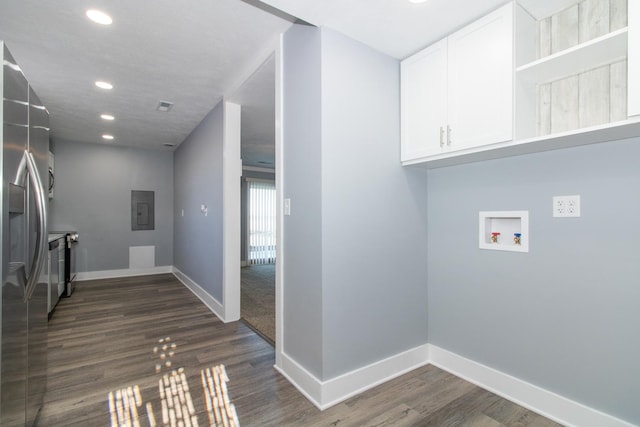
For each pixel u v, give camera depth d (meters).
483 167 2.15
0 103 1.24
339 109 1.98
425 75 2.12
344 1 1.69
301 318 2.11
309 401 1.96
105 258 5.68
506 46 1.70
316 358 1.96
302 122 2.07
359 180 2.08
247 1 1.92
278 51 2.29
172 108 3.81
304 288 2.07
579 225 1.73
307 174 2.03
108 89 3.23
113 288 4.92
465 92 1.89
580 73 1.70
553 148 1.79
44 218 1.67
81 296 4.45
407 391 2.07
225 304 3.41
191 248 4.87
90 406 1.91
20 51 2.49
